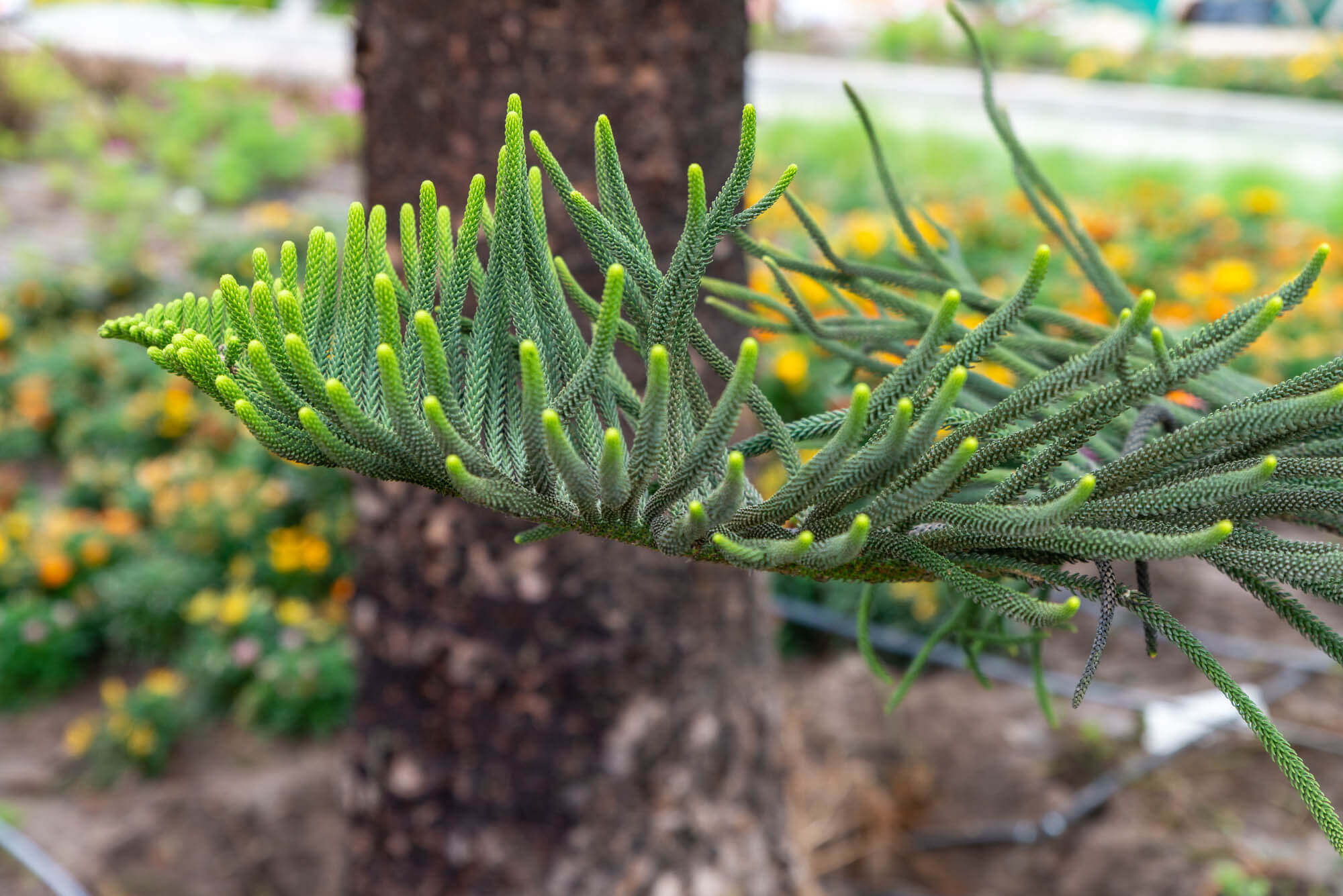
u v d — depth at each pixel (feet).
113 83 29.37
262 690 9.43
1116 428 3.02
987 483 2.85
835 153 19.44
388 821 5.80
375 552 5.64
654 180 5.28
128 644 10.45
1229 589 10.12
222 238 17.33
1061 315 3.26
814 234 3.21
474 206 2.18
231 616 9.80
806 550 1.81
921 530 2.25
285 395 2.05
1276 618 9.66
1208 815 7.75
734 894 5.90
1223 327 1.94
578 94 5.21
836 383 3.74
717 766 5.84
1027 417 2.79
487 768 5.66
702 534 1.96
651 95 5.23
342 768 6.00
